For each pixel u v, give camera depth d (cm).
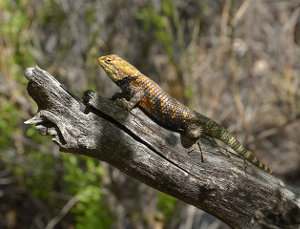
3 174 1168
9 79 1037
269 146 1357
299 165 1341
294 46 1316
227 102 1180
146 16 1071
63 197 1114
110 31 1166
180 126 534
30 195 1157
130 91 549
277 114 1258
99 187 1050
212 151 512
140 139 489
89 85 1084
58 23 1149
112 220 1059
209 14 1262
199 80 1162
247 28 1280
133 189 1088
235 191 509
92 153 480
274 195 514
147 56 1181
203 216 1226
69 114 468
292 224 507
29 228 1227
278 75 1264
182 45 1105
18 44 1067
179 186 504
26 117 1041
